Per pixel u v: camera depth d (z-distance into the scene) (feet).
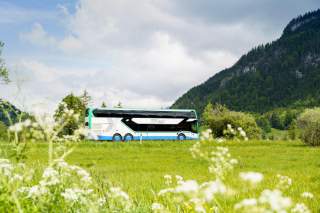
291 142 200.03
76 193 20.16
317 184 48.21
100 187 21.52
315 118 189.37
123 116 197.57
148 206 22.50
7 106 18.93
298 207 16.25
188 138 202.08
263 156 123.03
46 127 18.63
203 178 59.67
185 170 83.71
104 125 194.59
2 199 18.08
